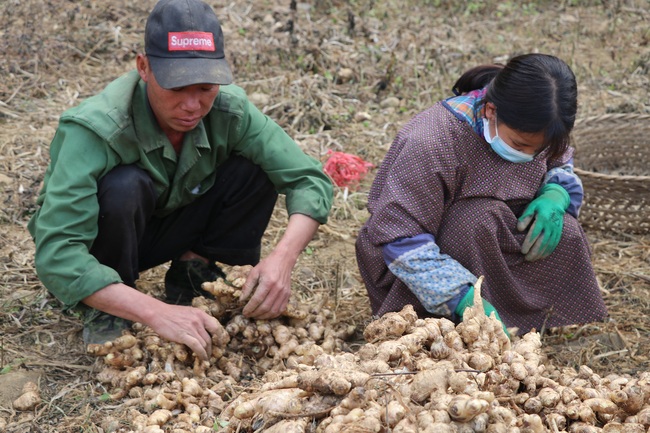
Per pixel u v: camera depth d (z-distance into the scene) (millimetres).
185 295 3131
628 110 5230
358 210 4164
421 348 2438
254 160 2859
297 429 2064
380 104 5258
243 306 2773
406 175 2662
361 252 2869
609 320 3248
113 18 5926
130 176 2588
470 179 2701
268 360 2748
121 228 2613
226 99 2742
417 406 2098
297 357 2689
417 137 2674
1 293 3172
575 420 2262
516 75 2398
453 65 5816
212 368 2658
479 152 2660
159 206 2818
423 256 2625
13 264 3385
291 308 2793
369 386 2182
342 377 2121
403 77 5586
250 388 2445
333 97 5227
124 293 2486
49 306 3109
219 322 2809
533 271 2859
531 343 2533
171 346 2645
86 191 2512
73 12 5715
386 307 2814
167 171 2725
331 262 3660
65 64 5246
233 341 2766
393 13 6699
